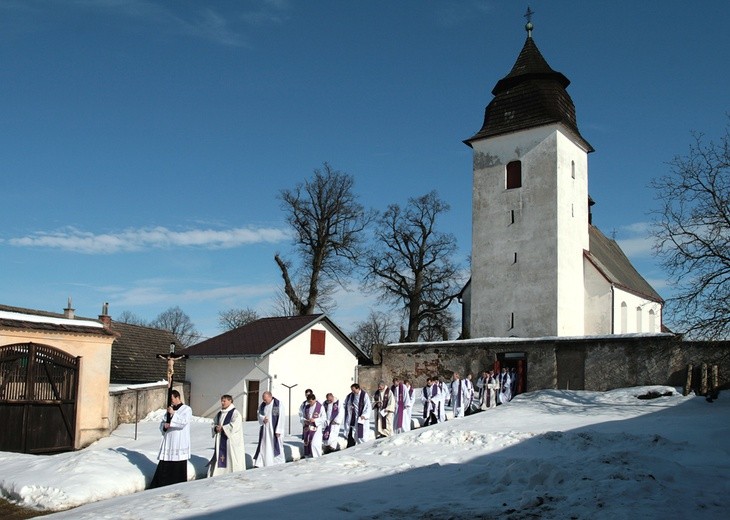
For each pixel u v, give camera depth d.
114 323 37.28
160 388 29.27
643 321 46.44
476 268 39.53
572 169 39.88
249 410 30.36
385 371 34.84
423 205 52.88
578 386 28.59
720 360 24.20
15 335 20.28
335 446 18.23
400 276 52.72
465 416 23.95
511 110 39.97
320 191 48.00
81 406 21.88
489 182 40.00
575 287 38.47
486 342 31.91
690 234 23.09
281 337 31.00
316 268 47.56
